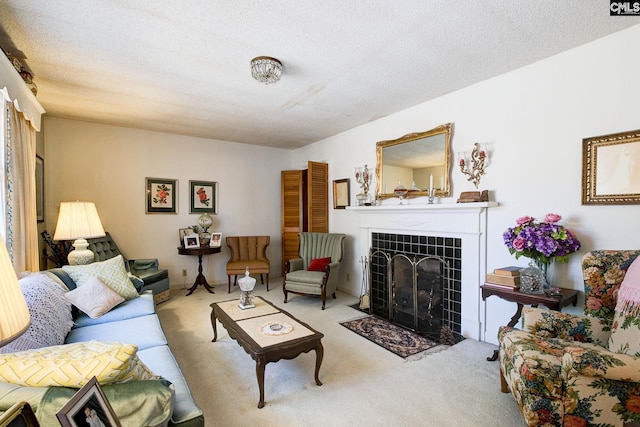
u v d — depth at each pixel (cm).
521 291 229
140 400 103
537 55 239
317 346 210
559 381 146
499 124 274
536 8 183
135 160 452
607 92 215
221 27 201
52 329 178
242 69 261
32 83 259
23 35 208
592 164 221
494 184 279
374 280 401
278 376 226
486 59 245
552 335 189
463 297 300
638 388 129
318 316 357
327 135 488
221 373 230
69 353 104
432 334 303
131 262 425
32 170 268
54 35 209
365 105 349
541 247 220
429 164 334
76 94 316
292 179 543
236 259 500
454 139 311
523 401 154
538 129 249
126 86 296
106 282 268
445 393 204
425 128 340
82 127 416
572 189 232
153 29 203
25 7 179
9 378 94
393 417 181
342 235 443
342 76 274
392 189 378
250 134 482
